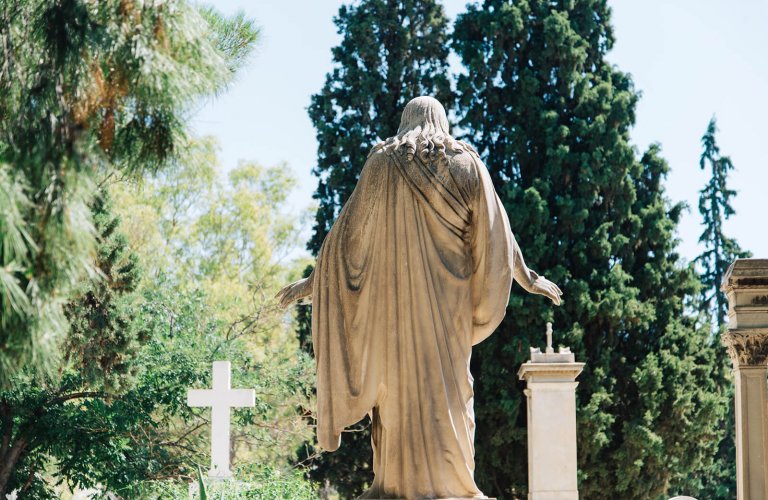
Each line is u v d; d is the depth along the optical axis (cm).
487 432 2802
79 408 1962
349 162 3128
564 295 2844
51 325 686
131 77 714
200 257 4088
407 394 795
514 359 2764
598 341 2873
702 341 3014
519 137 2995
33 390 1880
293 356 3247
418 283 798
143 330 1852
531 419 2030
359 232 812
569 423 1991
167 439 2195
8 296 642
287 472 2411
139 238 3359
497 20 3050
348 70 3166
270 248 4228
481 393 2803
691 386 2912
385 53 3222
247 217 4100
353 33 3200
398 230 802
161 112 749
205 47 747
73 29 712
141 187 811
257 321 3183
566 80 3055
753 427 1559
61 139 693
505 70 3092
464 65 3112
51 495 2003
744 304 1584
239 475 1798
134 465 1977
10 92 750
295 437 2709
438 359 796
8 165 688
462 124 3081
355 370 807
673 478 3086
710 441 2992
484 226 806
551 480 1983
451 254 805
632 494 2848
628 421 2869
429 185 801
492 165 3059
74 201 685
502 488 2834
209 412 2142
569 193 2975
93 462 1956
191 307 2522
